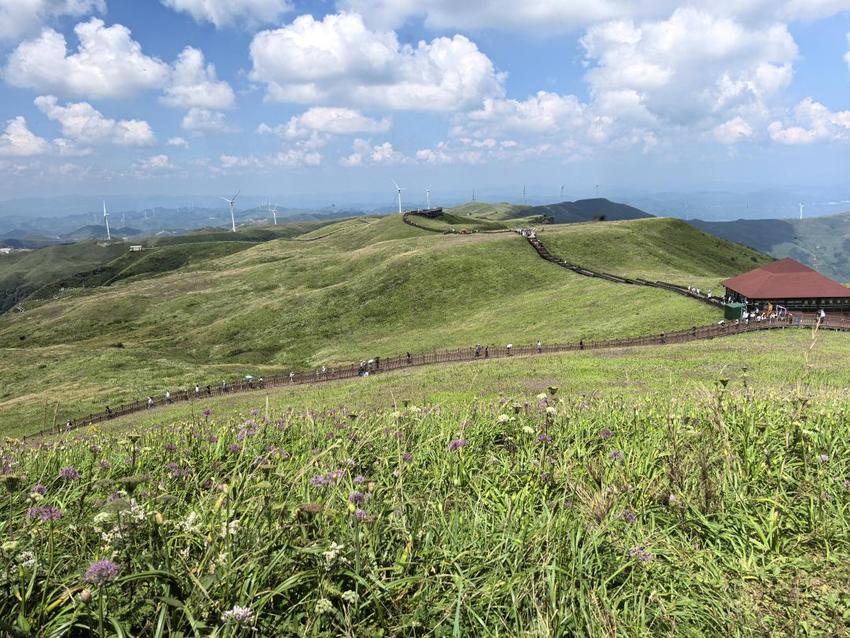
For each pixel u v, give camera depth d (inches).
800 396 341.7
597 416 371.9
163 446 325.4
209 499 205.8
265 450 319.0
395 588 156.9
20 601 133.6
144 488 225.8
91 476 270.7
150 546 159.5
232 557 156.2
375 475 257.6
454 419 362.9
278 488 212.1
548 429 328.8
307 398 1407.5
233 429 371.6
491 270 3604.8
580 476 258.4
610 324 2140.7
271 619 143.5
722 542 210.1
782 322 1688.0
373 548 173.9
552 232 4394.7
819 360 1132.5
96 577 127.6
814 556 197.2
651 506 237.6
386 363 2006.6
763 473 259.4
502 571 170.7
